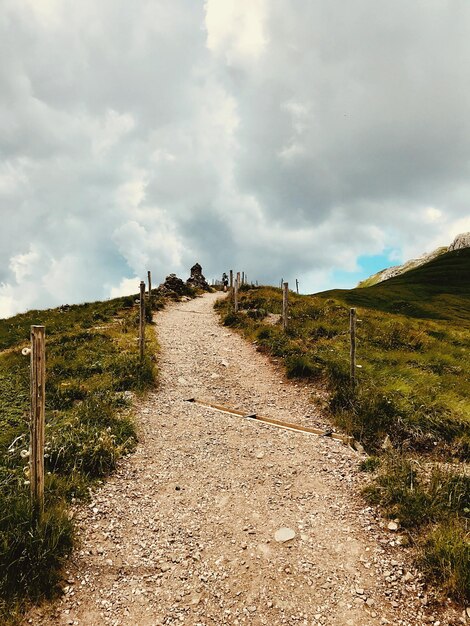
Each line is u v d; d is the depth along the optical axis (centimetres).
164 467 923
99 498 786
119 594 579
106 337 1872
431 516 707
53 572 588
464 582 553
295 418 1185
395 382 1309
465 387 1316
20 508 644
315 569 624
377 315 2534
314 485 852
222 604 565
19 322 2761
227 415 1219
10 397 1174
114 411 1110
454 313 5175
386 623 529
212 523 737
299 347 1717
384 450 970
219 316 2895
